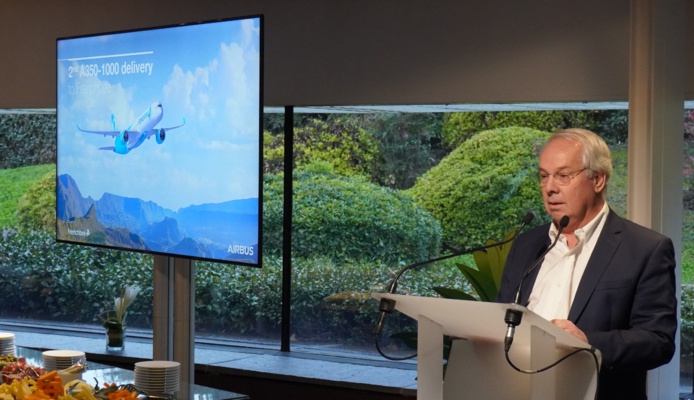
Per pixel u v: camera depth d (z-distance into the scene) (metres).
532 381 1.95
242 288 6.02
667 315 2.34
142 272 6.52
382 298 2.18
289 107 5.72
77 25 6.20
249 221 4.35
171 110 4.69
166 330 5.08
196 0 5.82
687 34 4.46
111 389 2.70
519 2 4.90
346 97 5.35
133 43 4.86
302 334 5.84
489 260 4.28
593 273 2.43
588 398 1.96
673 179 4.05
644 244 2.41
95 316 6.68
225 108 4.44
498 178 5.38
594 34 4.72
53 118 6.75
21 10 6.38
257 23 4.28
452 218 5.47
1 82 6.45
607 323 2.39
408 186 5.57
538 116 5.29
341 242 5.71
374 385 5.20
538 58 4.86
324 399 5.31
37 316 6.86
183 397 3.35
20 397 2.43
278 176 5.84
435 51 5.11
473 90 5.02
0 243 6.94
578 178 2.46
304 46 5.46
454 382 2.26
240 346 6.02
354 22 5.32
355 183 5.68
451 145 5.48
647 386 4.07
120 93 4.95
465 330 2.15
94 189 5.13
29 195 6.84
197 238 4.60
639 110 3.98
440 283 5.50
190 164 4.61
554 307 2.48
